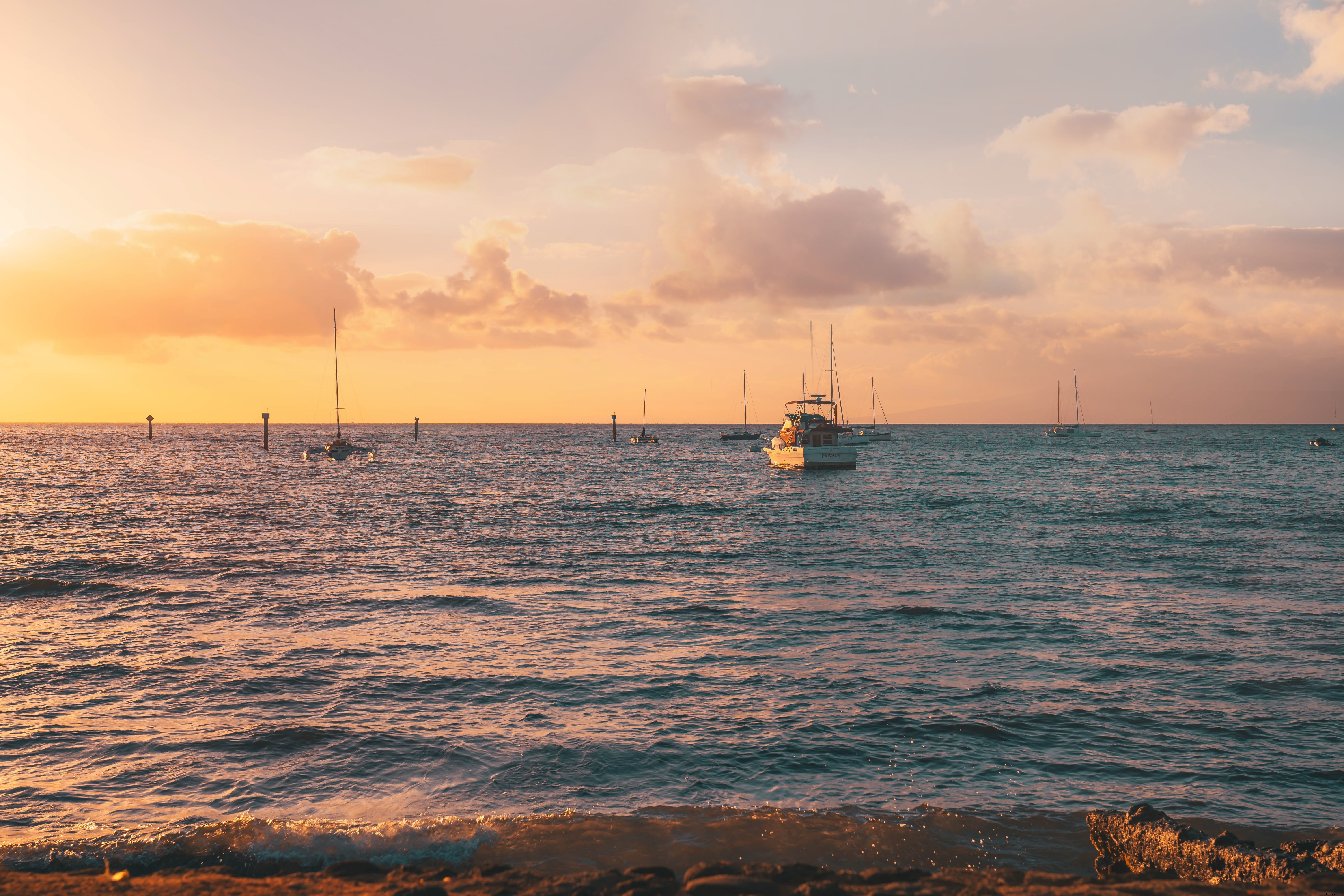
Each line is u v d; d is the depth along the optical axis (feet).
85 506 162.30
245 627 61.77
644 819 30.37
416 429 591.37
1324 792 32.94
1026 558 98.43
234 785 33.55
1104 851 27.86
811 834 29.25
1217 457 401.49
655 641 57.72
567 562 95.61
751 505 172.45
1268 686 46.62
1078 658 53.06
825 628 61.82
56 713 41.96
